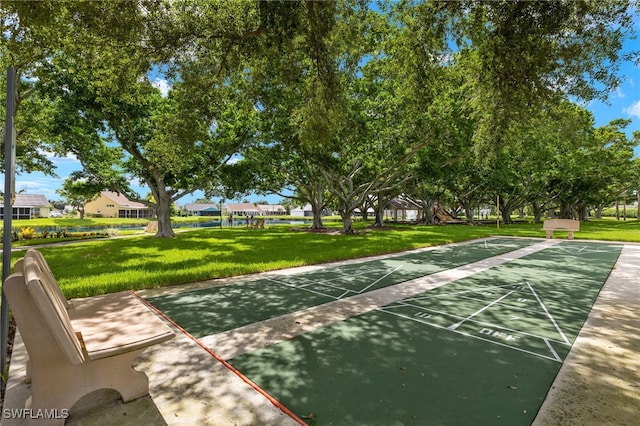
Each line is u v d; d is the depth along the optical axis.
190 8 7.05
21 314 2.32
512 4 5.50
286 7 6.32
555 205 46.84
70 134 16.69
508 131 8.27
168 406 2.68
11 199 2.89
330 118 8.79
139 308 3.43
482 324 4.66
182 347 3.84
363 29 8.34
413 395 2.84
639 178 37.72
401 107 15.13
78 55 8.23
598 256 11.59
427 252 12.46
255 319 4.83
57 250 13.59
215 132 19.61
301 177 27.34
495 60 6.48
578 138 16.91
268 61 8.64
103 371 2.62
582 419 2.49
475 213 92.00
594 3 5.29
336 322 4.71
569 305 5.61
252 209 91.75
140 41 6.98
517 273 8.41
